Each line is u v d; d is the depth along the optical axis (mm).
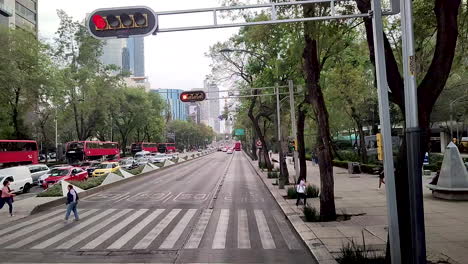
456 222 12688
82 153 52406
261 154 48281
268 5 8359
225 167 51531
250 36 21031
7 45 37625
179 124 128500
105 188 26766
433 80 7855
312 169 41625
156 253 10500
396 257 7383
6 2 65438
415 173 6641
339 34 17234
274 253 10375
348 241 10898
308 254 10211
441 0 7934
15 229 14180
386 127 7523
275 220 15219
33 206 18375
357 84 32469
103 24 8273
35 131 66875
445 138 60531
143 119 74250
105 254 10484
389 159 7520
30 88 40188
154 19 8281
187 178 35312
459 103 40812
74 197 15695
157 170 44125
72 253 10664
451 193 17266
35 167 33750
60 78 44719
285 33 19750
